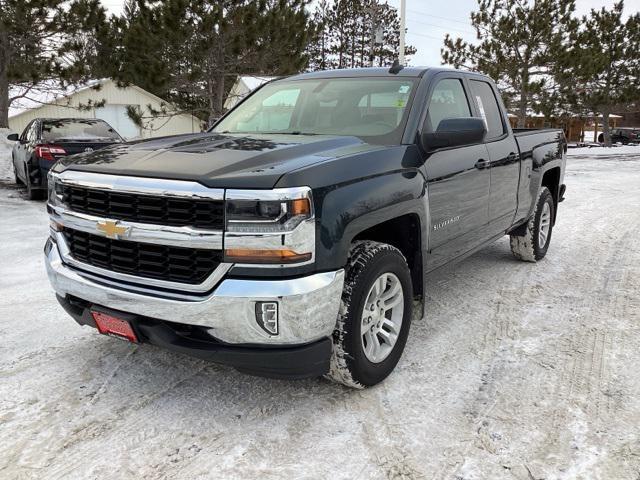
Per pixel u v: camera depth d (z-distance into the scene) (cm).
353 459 255
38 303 450
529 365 347
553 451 260
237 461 253
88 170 286
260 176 250
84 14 1553
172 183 255
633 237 716
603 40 2886
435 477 242
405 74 394
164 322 270
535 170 530
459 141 340
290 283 251
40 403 298
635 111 3120
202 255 257
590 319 425
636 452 259
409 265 347
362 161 295
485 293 485
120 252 280
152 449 261
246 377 330
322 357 273
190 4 1362
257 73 1548
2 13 1502
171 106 1989
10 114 2548
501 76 2447
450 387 320
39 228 746
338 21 4784
